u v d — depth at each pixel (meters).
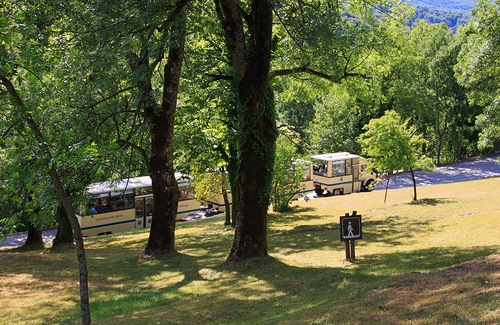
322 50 14.50
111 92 12.40
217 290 11.24
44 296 11.86
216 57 19.33
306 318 7.45
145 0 11.30
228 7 12.87
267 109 13.39
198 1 13.77
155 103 15.16
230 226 25.22
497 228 15.95
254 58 13.01
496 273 7.89
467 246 13.26
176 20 12.45
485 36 24.89
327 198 34.44
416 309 6.62
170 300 10.93
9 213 7.29
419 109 43.97
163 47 12.75
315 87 21.91
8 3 10.70
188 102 20.38
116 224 31.03
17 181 6.98
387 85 39.84
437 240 15.47
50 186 7.67
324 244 17.16
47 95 9.05
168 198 17.12
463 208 21.66
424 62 43.88
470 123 51.97
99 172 9.45
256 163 13.30
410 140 25.28
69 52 11.84
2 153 8.12
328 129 48.19
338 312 7.28
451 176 43.84
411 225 19.41
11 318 10.07
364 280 10.23
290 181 30.08
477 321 5.74
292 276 11.61
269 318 8.30
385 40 20.30
